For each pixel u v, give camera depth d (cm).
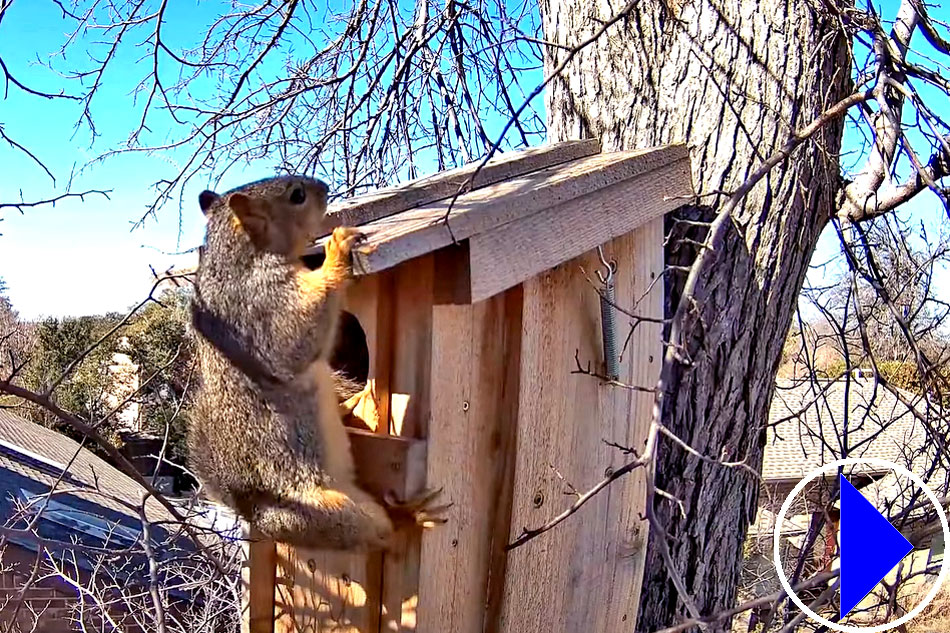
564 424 94
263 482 90
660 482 106
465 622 91
